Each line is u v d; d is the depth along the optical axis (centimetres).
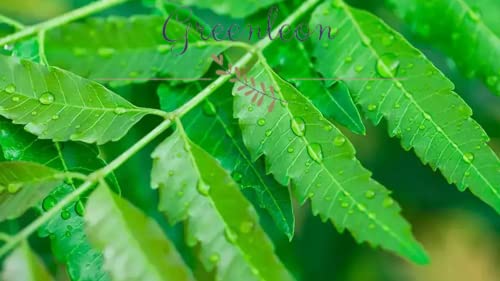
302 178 32
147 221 31
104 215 31
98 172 32
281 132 33
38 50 34
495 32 35
